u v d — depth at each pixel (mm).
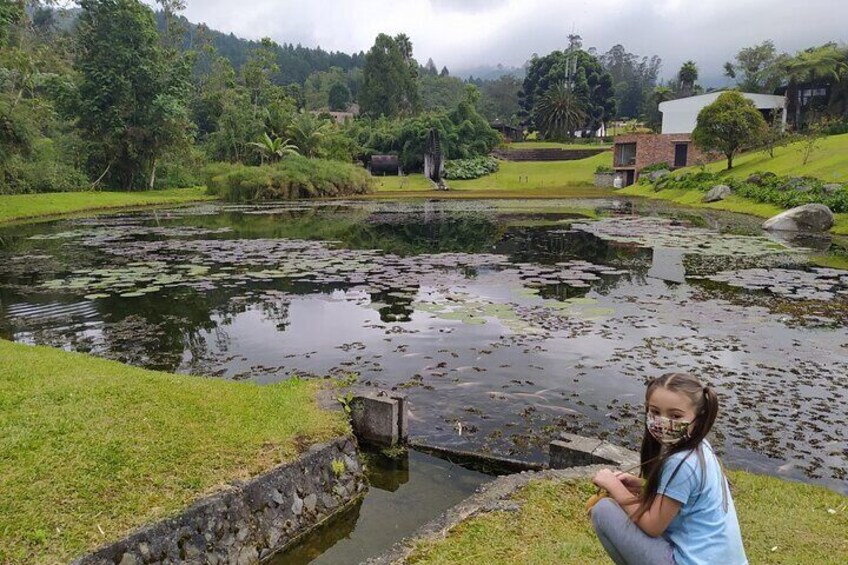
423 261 16078
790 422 6203
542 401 6848
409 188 55656
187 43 106000
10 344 7266
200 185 53531
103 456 4141
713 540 2271
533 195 47375
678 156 52000
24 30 43625
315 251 18000
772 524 3943
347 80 131000
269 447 4590
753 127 37188
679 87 83500
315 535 4363
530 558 3432
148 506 3719
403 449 5715
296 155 50969
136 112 43125
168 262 16016
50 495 3701
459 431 6094
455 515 3984
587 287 12766
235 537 3902
